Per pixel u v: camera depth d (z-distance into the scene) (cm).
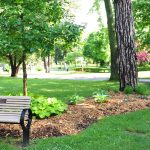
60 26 1100
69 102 1233
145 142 803
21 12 1096
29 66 7012
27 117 828
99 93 1330
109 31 2703
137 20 2483
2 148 766
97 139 827
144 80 2931
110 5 2706
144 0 2395
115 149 751
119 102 1259
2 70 6944
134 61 1583
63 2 1202
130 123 982
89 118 1031
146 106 1244
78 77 3912
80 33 1144
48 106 1040
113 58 2702
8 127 923
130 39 1582
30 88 2153
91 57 7488
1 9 1112
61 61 9125
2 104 866
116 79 2702
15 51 1115
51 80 2970
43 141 809
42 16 1130
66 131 900
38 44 1085
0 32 1077
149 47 2728
